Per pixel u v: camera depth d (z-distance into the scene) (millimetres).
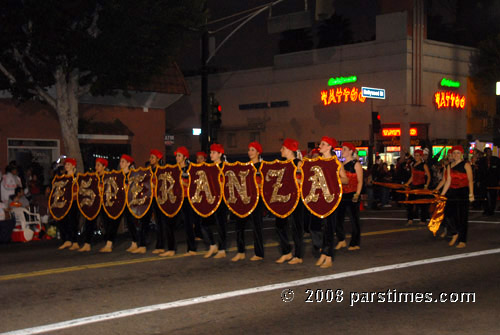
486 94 44250
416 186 15320
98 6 15812
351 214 10922
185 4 16562
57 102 17031
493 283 7941
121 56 15758
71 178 12156
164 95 25062
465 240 11211
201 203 10289
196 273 8852
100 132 22984
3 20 14992
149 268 9367
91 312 6676
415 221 16562
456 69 42500
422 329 5867
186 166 10672
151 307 6844
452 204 11344
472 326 5965
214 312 6586
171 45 17250
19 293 7754
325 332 5797
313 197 9125
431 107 40812
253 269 9086
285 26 17453
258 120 47625
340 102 42562
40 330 5988
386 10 40219
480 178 17984
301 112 45062
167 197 10656
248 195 9844
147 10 16094
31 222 14430
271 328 5957
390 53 39969
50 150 22047
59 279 8633
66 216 12211
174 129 52125
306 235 13211
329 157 9062
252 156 9867
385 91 40125
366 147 41219
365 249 11016
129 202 11133
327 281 8094
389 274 8547
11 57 16344
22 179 17156
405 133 39219
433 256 10109
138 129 24812
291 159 9625
